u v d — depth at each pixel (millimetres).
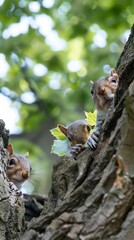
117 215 6547
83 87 23219
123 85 7688
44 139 23062
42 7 23156
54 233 6766
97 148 7582
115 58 23844
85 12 24141
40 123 22875
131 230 6488
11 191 8695
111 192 6551
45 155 20656
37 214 10719
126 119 6676
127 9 23781
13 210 8383
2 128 9148
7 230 8219
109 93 10414
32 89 22500
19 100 22062
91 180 7102
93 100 10922
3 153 8984
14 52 22922
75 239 6672
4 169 8789
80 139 10211
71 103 22562
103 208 6609
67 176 7527
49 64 23859
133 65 7629
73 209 7094
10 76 22625
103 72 23641
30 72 22984
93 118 9531
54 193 7691
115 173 6699
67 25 24250
